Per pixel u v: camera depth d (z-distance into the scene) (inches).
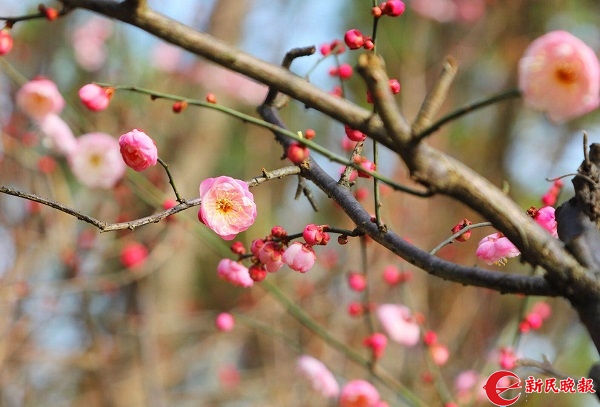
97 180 178.2
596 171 74.0
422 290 236.8
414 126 60.5
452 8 325.4
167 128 268.5
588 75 60.6
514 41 342.0
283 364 231.1
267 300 234.7
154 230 227.5
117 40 250.4
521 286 67.8
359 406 147.6
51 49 259.1
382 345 158.1
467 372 186.7
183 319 261.6
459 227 100.8
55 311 238.1
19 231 222.8
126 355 247.8
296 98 69.8
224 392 245.1
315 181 94.9
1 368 220.2
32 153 207.8
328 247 249.3
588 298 65.2
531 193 315.3
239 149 317.4
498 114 334.0
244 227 91.4
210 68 267.7
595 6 349.7
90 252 229.1
